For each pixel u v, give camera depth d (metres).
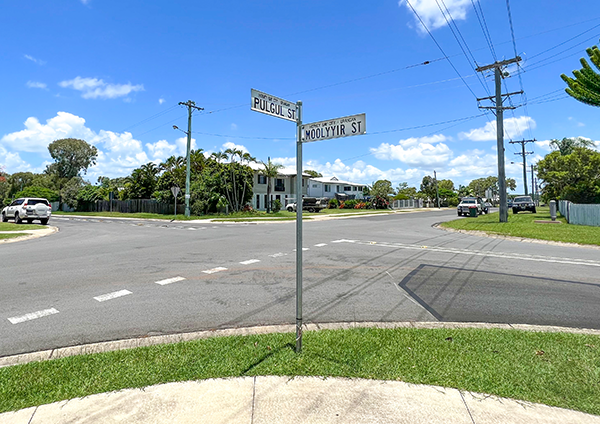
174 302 5.62
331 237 14.68
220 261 9.08
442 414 2.67
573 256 10.15
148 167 42.34
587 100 15.97
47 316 4.96
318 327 4.54
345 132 3.51
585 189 30.09
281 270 8.01
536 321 4.87
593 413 2.68
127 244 12.66
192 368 3.33
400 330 4.33
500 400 2.84
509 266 8.58
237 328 4.54
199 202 33.34
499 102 21.80
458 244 12.77
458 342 3.94
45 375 3.21
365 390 2.97
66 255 10.12
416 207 65.25
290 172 49.41
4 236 15.32
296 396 2.88
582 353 3.65
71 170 75.94
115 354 3.64
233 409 2.72
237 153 35.22
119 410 2.70
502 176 21.94
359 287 6.58
